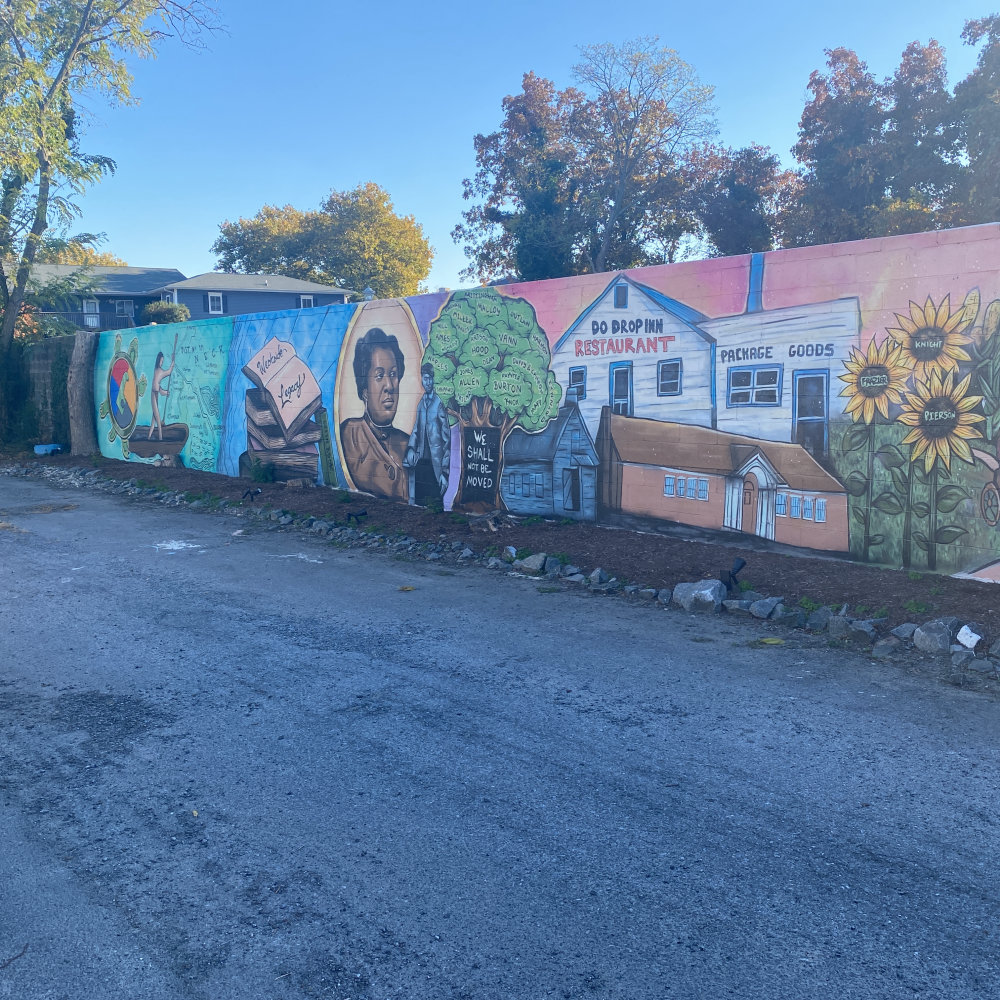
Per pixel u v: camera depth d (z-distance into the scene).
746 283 8.16
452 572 8.56
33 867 3.49
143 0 19.53
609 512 9.55
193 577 8.40
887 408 7.30
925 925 3.03
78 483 15.59
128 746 4.61
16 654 6.12
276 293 49.88
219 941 3.03
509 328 10.38
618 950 2.94
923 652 5.79
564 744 4.56
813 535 7.87
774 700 5.09
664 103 36.62
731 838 3.62
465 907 3.19
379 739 4.66
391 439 12.08
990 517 6.77
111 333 18.38
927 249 6.95
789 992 2.72
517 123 39.75
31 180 20.08
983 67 29.11
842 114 31.88
